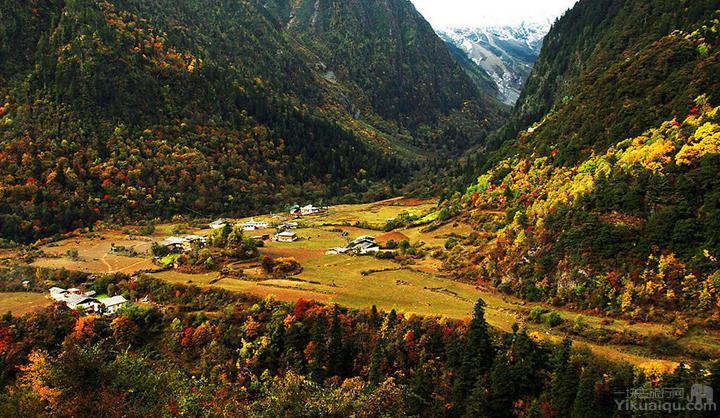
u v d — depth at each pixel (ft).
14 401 110.83
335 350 210.79
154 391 125.70
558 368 164.45
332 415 118.21
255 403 126.82
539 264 247.29
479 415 170.60
